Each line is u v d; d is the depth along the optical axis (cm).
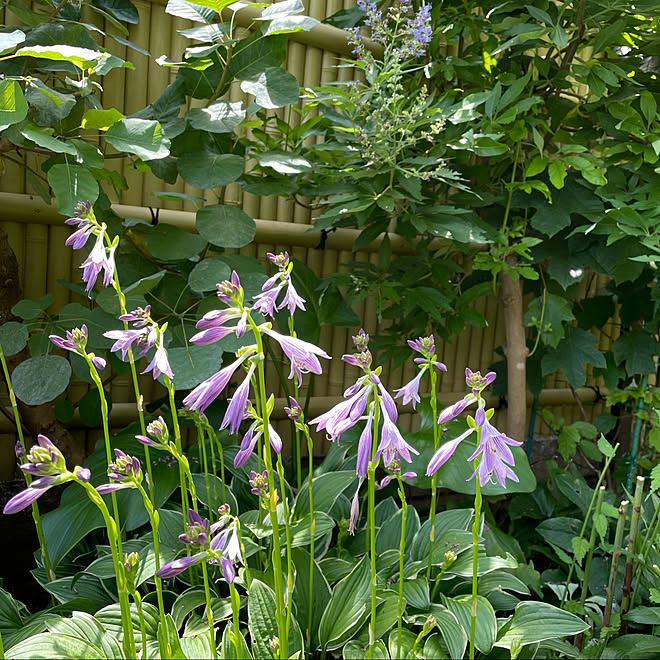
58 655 95
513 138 182
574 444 225
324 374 235
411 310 206
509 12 193
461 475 164
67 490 153
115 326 154
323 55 221
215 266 159
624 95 191
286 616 88
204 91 170
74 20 169
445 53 232
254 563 134
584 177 182
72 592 127
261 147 195
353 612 114
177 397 186
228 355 195
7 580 177
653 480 145
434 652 110
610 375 232
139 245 186
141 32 191
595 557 181
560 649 129
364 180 180
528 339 235
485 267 193
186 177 159
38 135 129
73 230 191
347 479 138
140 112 170
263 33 161
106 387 196
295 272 199
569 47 195
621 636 143
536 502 210
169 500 167
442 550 132
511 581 129
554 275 199
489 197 193
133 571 84
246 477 154
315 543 139
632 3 175
